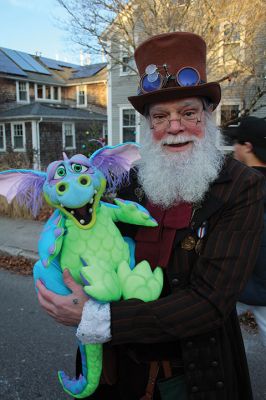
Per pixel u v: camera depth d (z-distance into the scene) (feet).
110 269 3.67
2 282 14.62
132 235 4.21
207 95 3.99
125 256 3.91
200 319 3.34
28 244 18.53
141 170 4.52
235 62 33.58
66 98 86.33
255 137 7.59
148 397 4.05
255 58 32.78
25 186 4.18
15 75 75.61
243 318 10.85
